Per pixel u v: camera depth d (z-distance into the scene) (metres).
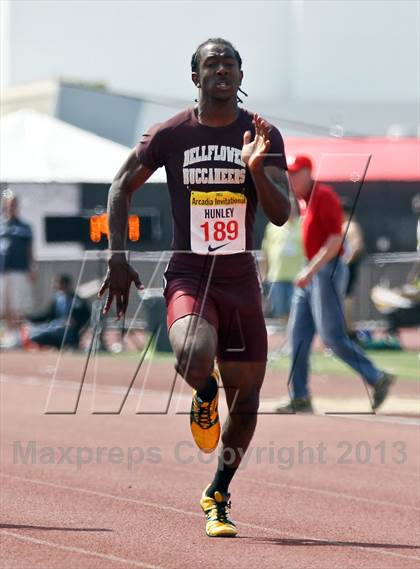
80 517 15.88
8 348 39.62
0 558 13.47
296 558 13.69
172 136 14.34
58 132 40.47
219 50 14.11
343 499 17.52
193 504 16.94
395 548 14.30
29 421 25.14
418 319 41.91
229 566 13.21
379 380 25.50
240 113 14.39
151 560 13.45
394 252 49.69
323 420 25.36
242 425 14.65
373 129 62.34
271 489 18.31
